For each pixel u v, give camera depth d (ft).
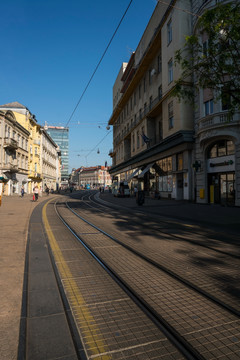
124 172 145.38
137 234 25.46
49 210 50.24
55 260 16.37
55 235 24.63
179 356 7.27
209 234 25.30
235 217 37.04
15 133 136.15
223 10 24.03
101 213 45.06
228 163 54.29
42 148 188.34
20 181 145.28
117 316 9.49
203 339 8.07
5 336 7.91
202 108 59.36
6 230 26.50
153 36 87.56
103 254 18.04
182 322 9.08
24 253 17.57
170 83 71.92
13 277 12.94
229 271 14.49
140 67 98.94
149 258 17.01
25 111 156.25
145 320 9.23
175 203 65.16
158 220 35.45
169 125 74.28
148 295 11.33
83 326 8.73
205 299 10.96
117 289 11.98
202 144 60.34
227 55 24.84
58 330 8.30
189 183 66.18
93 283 12.68
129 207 57.06
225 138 53.93
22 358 6.89
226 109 52.70
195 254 18.08
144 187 108.47
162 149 78.13
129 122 129.18
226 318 9.39
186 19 66.28
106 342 7.85
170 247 20.11
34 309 9.66
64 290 11.72
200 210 47.39
